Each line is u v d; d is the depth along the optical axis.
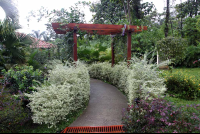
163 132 2.10
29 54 6.14
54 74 3.54
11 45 5.25
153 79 3.41
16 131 2.44
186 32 12.38
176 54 7.69
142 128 2.14
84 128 2.54
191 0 13.13
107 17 10.27
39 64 6.09
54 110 2.53
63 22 5.05
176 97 4.14
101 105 3.71
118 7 11.39
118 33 6.58
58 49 7.24
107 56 9.43
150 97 2.67
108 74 6.65
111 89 5.40
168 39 7.77
